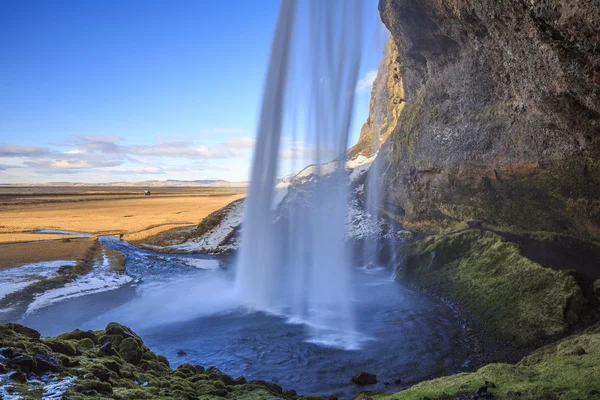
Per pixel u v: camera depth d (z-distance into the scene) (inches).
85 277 989.8
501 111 831.7
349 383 438.0
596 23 403.5
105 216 2518.5
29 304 758.5
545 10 471.5
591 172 658.8
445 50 994.1
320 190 1153.4
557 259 657.0
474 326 601.6
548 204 759.1
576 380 239.3
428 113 1114.1
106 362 276.7
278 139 864.3
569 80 535.5
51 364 240.1
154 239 1622.8
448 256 851.4
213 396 274.2
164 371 331.9
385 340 564.1
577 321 510.0
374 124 1883.6
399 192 1246.3
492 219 892.6
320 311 708.0
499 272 691.4
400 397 273.0
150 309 744.3
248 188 876.0
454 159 978.1
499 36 648.4
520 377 267.1
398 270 924.0
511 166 815.7
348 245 1143.6
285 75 835.4
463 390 251.8
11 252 1240.2
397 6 987.9
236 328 628.7
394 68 1737.2
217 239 1499.8
